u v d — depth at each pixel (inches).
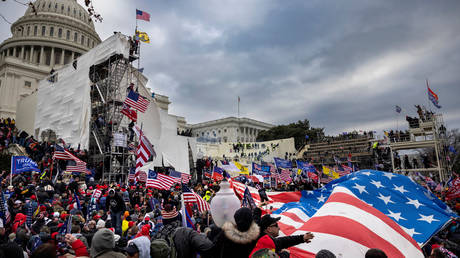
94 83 1274.6
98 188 547.5
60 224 320.5
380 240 229.0
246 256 113.3
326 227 240.1
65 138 1331.2
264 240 141.3
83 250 149.4
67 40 3272.6
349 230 232.7
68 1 3531.0
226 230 115.2
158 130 1293.1
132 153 1067.3
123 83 1285.7
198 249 127.3
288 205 386.3
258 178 864.9
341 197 277.6
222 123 4362.7
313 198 410.0
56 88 1498.5
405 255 223.9
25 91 2805.1
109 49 1223.5
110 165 1011.3
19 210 417.7
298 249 230.1
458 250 322.0
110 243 151.9
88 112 1251.2
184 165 1407.5
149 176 516.1
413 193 326.0
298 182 882.1
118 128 1122.0
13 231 344.5
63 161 897.5
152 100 1315.2
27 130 2037.4
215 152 2539.4
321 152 2174.0
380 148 1699.1
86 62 1337.4
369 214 255.3
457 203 567.5
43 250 121.2
